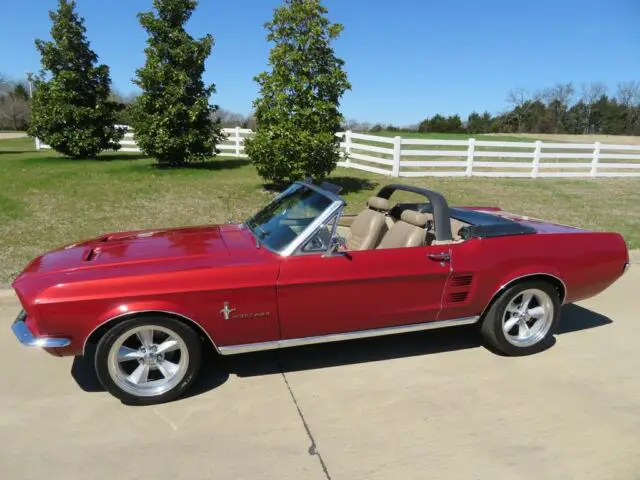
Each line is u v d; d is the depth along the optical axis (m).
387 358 4.07
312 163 10.78
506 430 3.09
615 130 78.94
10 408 3.29
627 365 4.01
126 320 3.18
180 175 13.49
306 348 4.25
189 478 2.64
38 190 10.67
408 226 4.11
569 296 4.21
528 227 4.19
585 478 2.66
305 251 3.48
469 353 4.19
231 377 3.74
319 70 10.78
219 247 3.70
